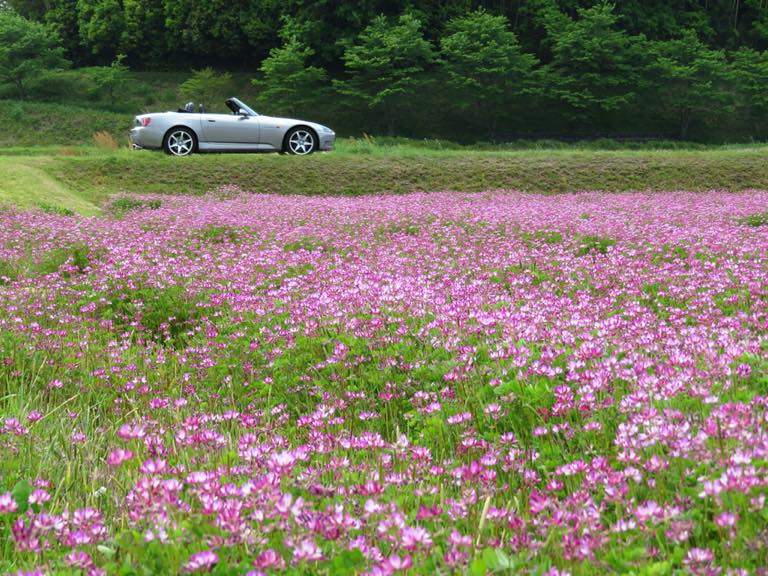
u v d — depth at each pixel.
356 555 2.46
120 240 11.90
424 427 4.36
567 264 9.32
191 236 13.12
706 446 3.02
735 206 17.59
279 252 10.99
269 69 48.62
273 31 57.59
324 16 54.84
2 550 2.89
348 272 8.96
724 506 2.67
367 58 49.84
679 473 3.02
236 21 57.97
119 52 62.25
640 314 6.62
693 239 11.12
